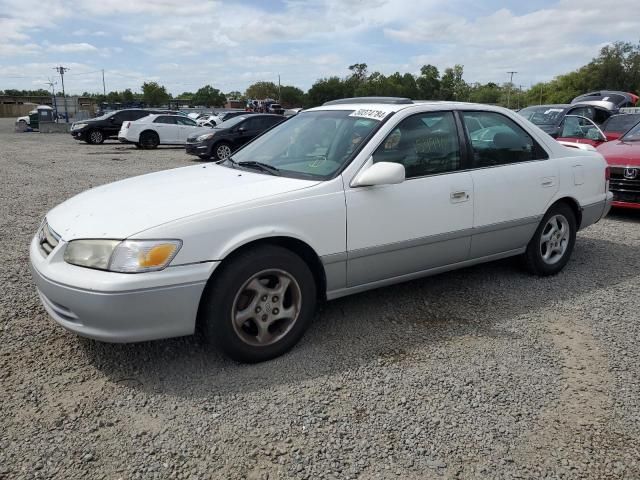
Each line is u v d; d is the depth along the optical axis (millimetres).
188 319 3051
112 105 51469
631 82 68188
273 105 46250
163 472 2404
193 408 2873
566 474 2422
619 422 2791
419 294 4473
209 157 16344
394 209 3736
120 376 3174
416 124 3973
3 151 19312
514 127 4602
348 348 3545
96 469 2416
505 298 4410
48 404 2883
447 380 3160
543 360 3408
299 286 3389
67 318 3074
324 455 2523
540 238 4762
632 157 6977
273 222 3246
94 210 3309
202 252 3025
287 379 3160
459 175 4098
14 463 2438
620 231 6750
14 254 5484
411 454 2537
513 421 2789
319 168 3705
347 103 4453
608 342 3656
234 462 2471
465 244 4207
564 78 76312
